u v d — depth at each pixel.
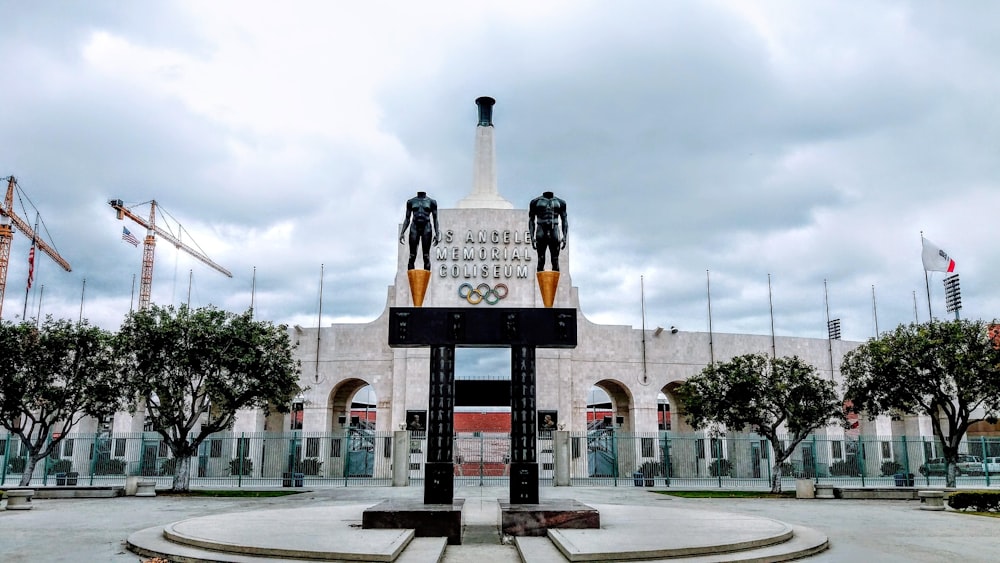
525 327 21.42
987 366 41.62
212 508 30.41
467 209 60.56
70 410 41.75
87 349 40.66
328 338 61.06
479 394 64.25
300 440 55.47
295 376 43.50
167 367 40.88
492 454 70.25
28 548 18.52
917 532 22.59
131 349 40.34
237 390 40.97
